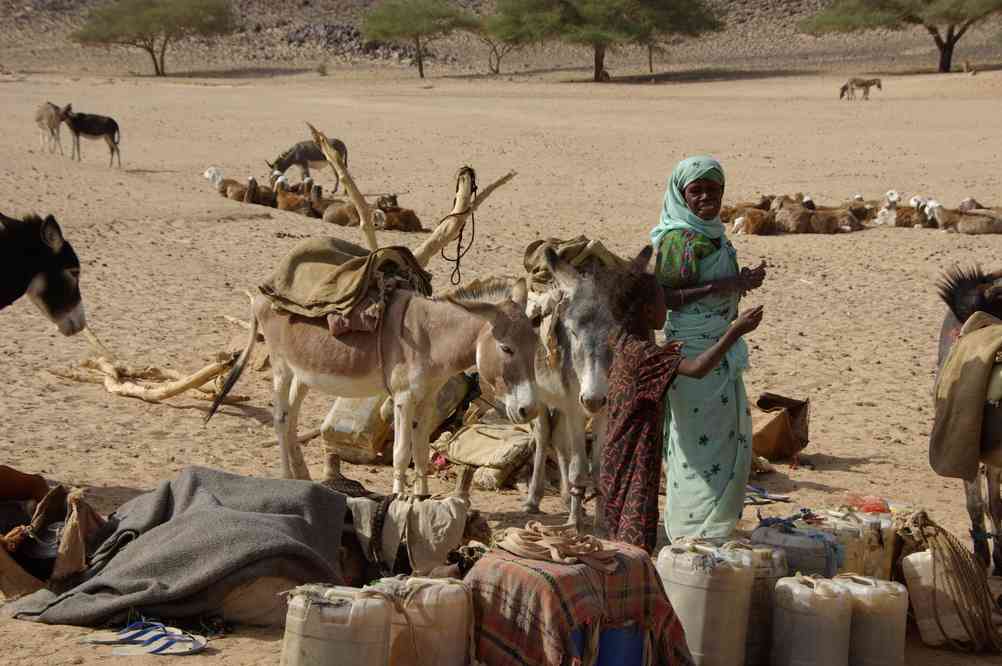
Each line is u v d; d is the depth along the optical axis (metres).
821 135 45.88
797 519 6.87
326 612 5.19
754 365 14.91
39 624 6.34
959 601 6.59
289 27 121.12
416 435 8.64
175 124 49.41
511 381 7.91
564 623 5.32
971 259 23.25
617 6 88.50
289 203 27.67
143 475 9.61
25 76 87.75
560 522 8.92
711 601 5.84
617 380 6.26
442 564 6.83
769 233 26.19
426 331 8.38
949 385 7.40
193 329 15.55
